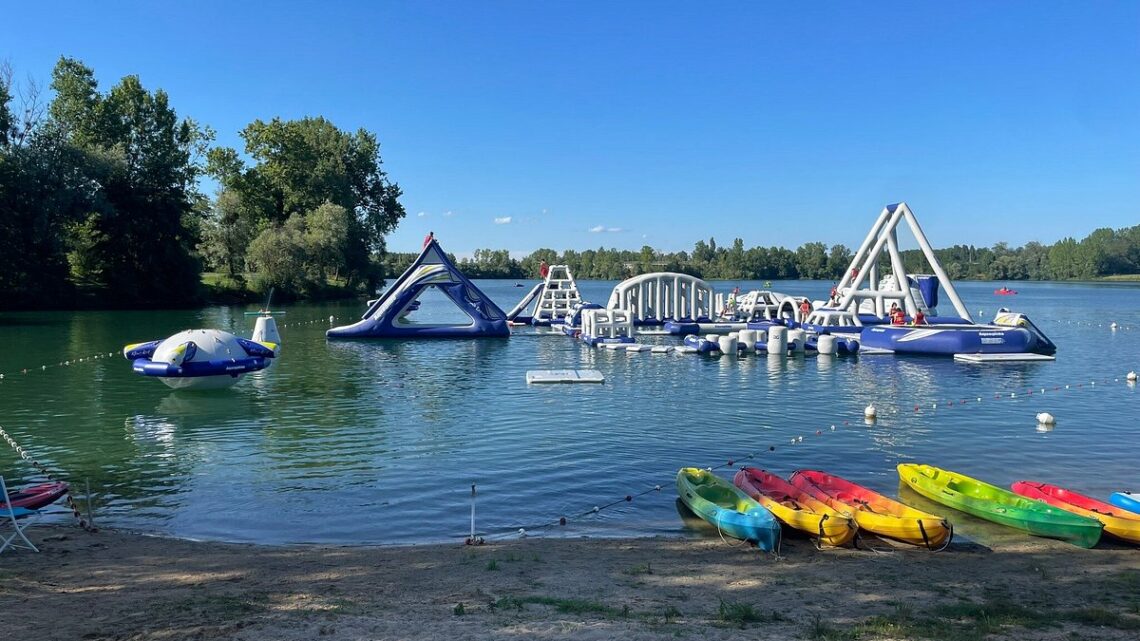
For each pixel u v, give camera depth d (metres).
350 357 42.34
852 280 56.22
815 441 22.17
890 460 20.08
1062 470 19.09
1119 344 51.38
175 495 16.50
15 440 21.56
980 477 18.48
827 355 43.41
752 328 56.94
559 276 74.75
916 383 33.44
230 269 104.25
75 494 16.56
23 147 70.31
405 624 9.21
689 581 11.49
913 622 9.66
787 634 9.07
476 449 20.80
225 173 100.62
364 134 122.56
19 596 10.20
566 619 9.49
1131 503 15.06
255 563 12.23
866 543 13.69
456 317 81.94
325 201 103.44
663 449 21.03
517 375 35.50
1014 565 12.57
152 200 80.06
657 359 42.03
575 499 16.47
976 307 101.25
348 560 12.47
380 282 122.94
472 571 11.84
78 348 43.75
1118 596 10.98
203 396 28.94
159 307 81.44
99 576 11.33
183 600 10.12
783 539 13.94
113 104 81.56
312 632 8.90
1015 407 27.80
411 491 16.92
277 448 20.75
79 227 77.56
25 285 71.94
